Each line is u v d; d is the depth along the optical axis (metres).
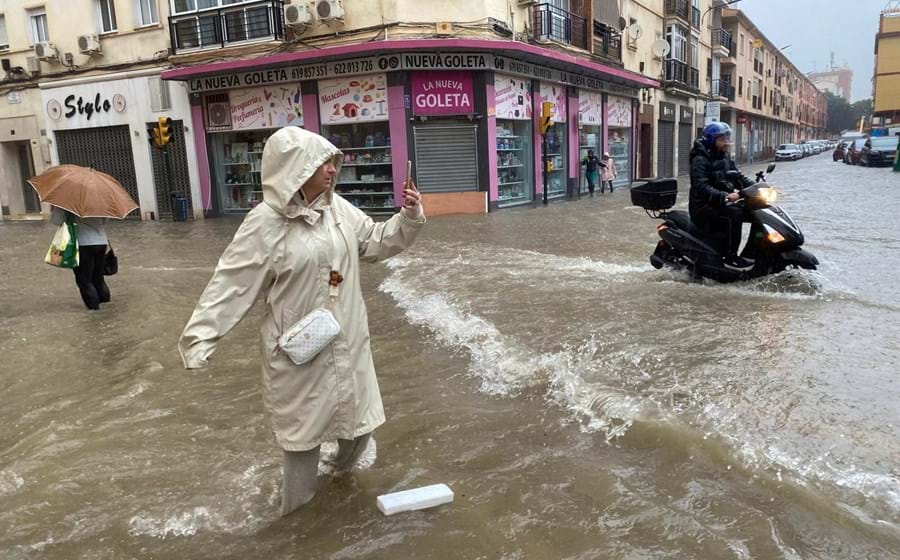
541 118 19.31
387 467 3.49
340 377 2.93
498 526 2.87
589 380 4.39
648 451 3.42
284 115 18.86
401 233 3.15
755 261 7.00
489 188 18.30
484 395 4.42
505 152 19.55
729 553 2.54
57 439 4.12
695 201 7.31
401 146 17.64
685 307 6.29
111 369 5.53
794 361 4.56
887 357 4.58
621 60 26.48
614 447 3.52
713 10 41.12
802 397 3.89
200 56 19.58
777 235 6.66
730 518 2.77
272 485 3.40
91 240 7.75
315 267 2.88
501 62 18.23
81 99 21.88
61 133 22.59
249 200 20.38
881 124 75.31
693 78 36.44
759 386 4.10
